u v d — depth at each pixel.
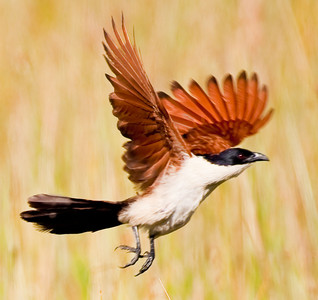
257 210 12.47
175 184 9.24
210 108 9.89
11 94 15.89
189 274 11.79
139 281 11.63
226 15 17.44
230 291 11.54
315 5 16.11
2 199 12.58
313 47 15.38
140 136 8.95
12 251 11.88
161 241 12.18
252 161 9.40
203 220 12.57
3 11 18.78
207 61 16.39
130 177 9.22
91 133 13.95
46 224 9.16
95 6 18.55
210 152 9.62
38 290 11.49
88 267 11.84
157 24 17.72
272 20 16.33
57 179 13.16
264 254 11.85
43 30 18.25
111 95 8.61
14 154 13.38
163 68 16.77
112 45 8.52
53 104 14.61
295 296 11.39
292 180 12.77
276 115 14.09
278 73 15.20
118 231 12.09
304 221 12.36
